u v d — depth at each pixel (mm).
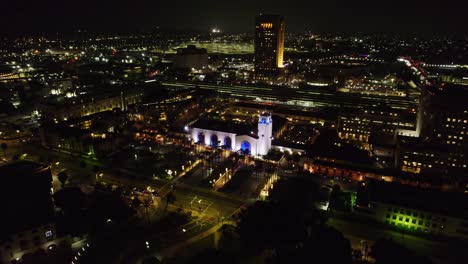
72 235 138250
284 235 126562
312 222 143625
